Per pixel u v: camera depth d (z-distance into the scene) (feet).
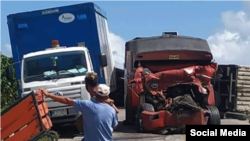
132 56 47.60
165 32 51.19
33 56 47.80
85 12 52.85
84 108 21.04
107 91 21.40
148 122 43.01
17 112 29.89
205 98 44.16
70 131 49.01
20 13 52.95
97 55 52.85
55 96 21.99
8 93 72.23
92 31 52.85
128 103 48.73
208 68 45.01
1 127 29.78
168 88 45.06
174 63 48.29
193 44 47.65
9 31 52.95
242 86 57.00
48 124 30.07
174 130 43.32
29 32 53.11
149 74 44.91
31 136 29.86
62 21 53.06
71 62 47.44
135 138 41.32
